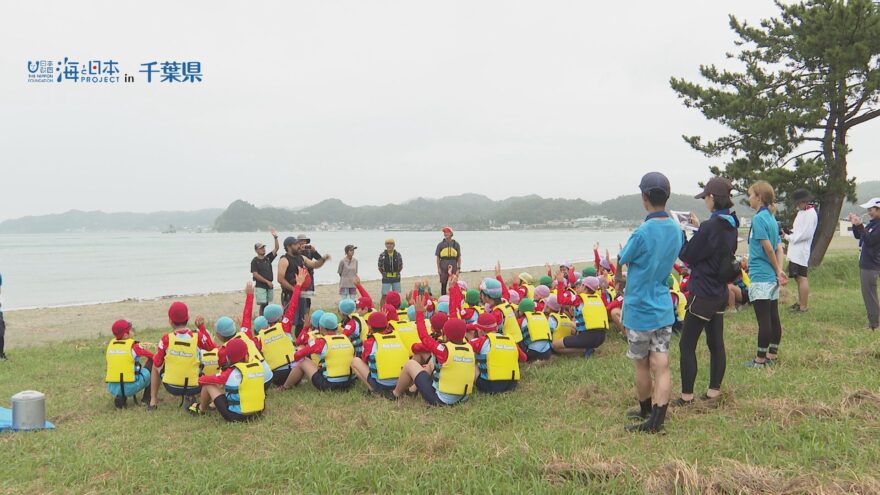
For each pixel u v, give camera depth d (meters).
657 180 5.11
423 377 6.64
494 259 53.19
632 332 5.22
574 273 10.62
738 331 9.43
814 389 5.99
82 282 34.44
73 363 10.21
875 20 14.98
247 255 71.56
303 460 5.01
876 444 4.59
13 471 5.13
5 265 52.50
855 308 10.75
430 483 4.41
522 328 8.44
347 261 14.09
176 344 7.09
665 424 5.39
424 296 9.16
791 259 10.65
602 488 4.16
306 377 8.17
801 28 16.50
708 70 18.05
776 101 16.52
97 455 5.43
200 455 5.43
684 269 10.54
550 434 5.28
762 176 16.22
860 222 9.07
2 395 8.12
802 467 4.29
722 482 4.02
